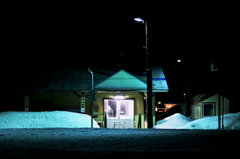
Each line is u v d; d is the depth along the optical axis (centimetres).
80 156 541
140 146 687
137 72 2320
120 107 2209
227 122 1720
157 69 2377
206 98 2820
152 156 538
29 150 604
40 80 2302
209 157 520
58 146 687
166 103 3978
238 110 2773
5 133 1037
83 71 2380
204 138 826
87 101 2233
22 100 2278
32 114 1866
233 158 509
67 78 2302
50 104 2277
